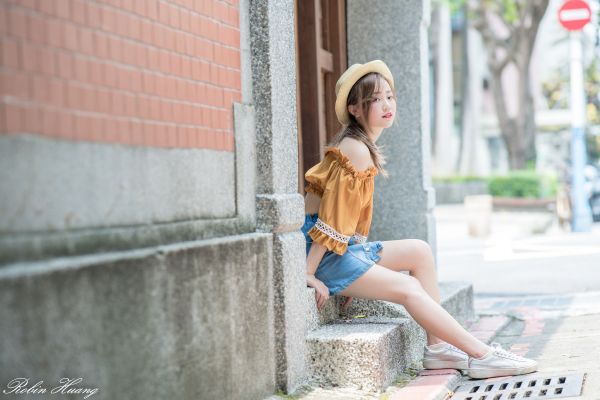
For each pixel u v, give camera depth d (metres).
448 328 4.58
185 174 3.48
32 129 2.56
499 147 42.16
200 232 3.57
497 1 26.95
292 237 4.28
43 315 2.54
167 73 3.37
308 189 4.84
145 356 3.04
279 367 4.16
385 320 4.87
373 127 4.83
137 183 3.12
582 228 15.98
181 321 3.29
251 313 3.90
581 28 15.45
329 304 4.86
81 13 2.83
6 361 2.40
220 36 3.85
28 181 2.54
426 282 4.87
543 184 27.06
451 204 29.06
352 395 4.23
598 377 4.50
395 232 6.54
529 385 4.45
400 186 6.52
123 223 3.03
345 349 4.32
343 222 4.58
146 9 3.23
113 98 2.99
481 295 8.36
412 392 4.25
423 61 6.54
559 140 40.66
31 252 2.55
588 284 8.66
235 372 3.73
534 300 7.80
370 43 6.57
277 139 4.21
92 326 2.75
